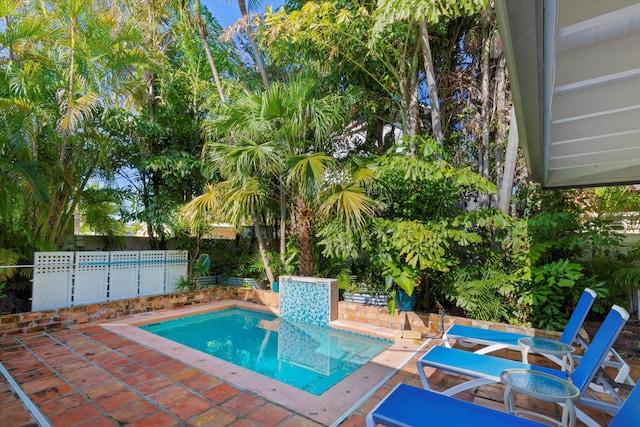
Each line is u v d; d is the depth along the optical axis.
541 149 2.58
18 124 4.97
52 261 5.31
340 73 6.62
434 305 5.45
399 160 4.67
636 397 1.37
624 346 3.99
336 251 4.98
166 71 7.57
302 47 6.14
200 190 8.17
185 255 7.25
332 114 5.51
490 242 5.05
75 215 7.07
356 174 5.12
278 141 5.57
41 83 5.79
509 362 2.65
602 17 1.42
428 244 4.39
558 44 1.70
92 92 5.74
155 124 7.19
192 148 8.16
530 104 1.79
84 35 5.80
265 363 4.16
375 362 3.80
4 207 5.09
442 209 5.18
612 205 4.74
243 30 6.99
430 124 6.84
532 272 4.16
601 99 2.09
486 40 5.85
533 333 4.10
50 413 2.57
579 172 3.90
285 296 6.30
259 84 7.52
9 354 3.91
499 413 1.81
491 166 6.09
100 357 3.83
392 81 6.20
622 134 2.65
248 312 6.81
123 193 7.48
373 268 5.74
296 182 5.68
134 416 2.54
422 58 6.50
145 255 6.55
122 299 6.04
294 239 6.78
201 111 8.05
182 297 6.75
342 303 5.78
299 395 2.94
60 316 5.15
